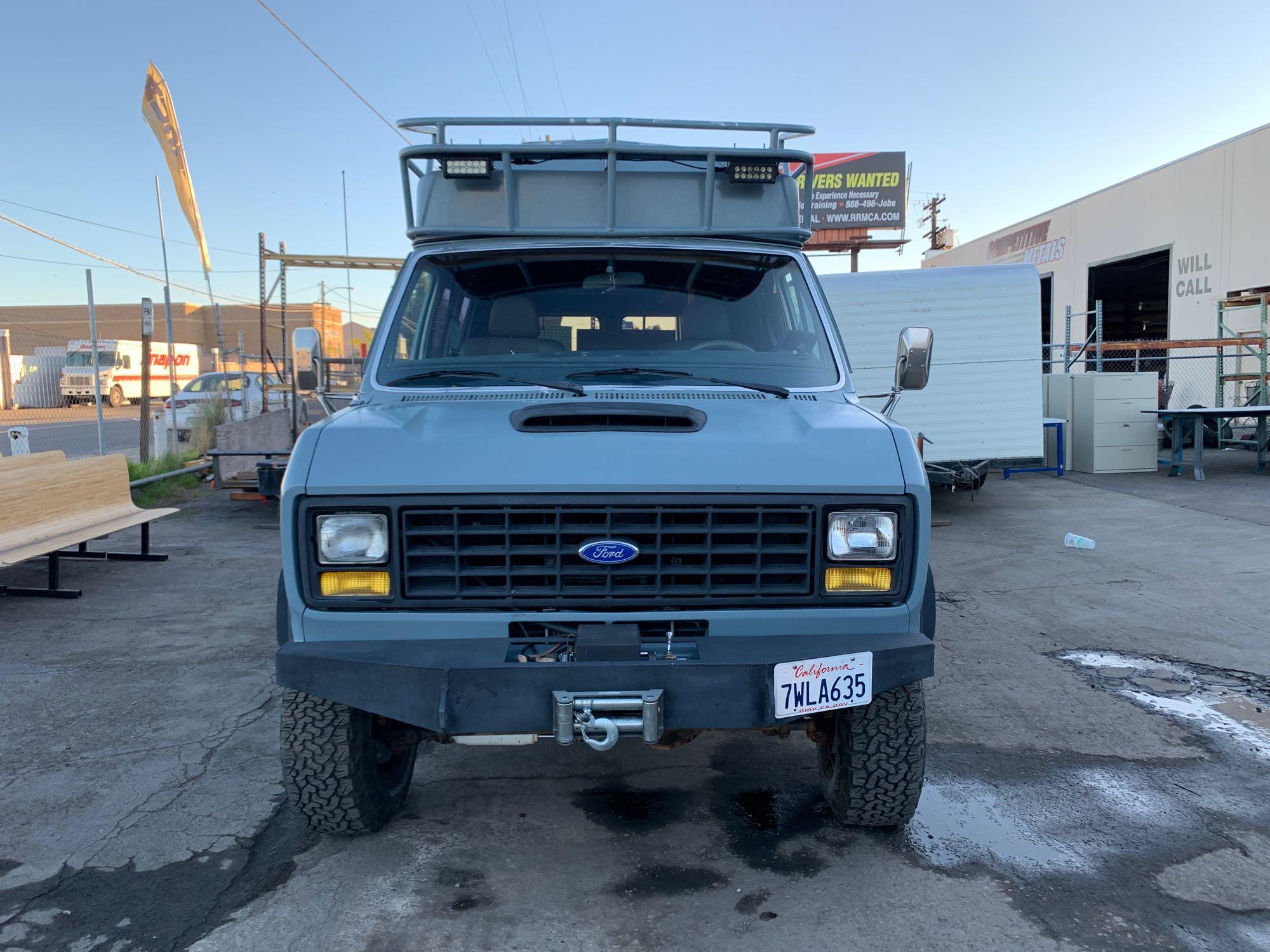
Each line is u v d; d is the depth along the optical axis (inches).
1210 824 136.5
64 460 326.0
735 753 163.3
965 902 116.0
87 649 219.3
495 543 109.9
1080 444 547.2
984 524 393.4
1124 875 122.6
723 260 159.6
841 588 111.0
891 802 125.6
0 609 255.4
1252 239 668.1
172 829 134.5
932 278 423.2
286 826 135.6
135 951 106.3
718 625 111.3
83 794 145.3
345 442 112.7
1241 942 108.0
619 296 156.2
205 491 491.5
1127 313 989.2
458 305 155.5
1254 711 181.3
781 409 128.6
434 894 118.0
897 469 111.3
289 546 109.3
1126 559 317.4
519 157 157.4
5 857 126.7
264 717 177.3
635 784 150.9
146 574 300.7
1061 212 933.2
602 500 107.7
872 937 109.1
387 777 138.6
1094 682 197.9
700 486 107.2
